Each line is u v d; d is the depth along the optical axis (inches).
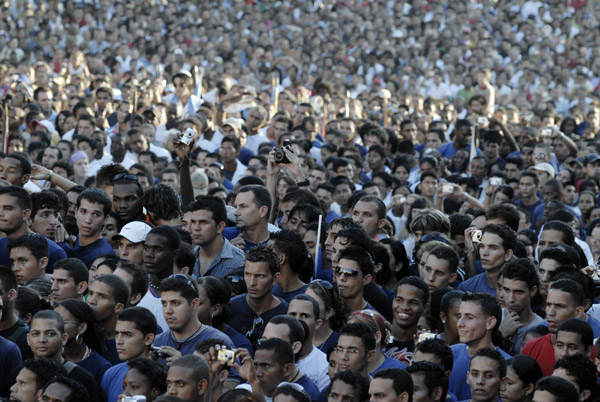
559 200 1808.6
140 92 2706.7
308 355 1029.8
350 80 3887.8
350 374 898.1
